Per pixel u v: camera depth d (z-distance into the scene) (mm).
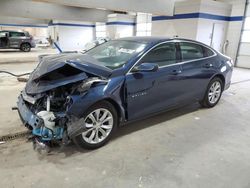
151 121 3643
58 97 2508
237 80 7555
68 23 23688
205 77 3936
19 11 14141
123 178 2219
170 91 3369
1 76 7031
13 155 2541
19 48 16844
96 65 2637
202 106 4391
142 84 2947
